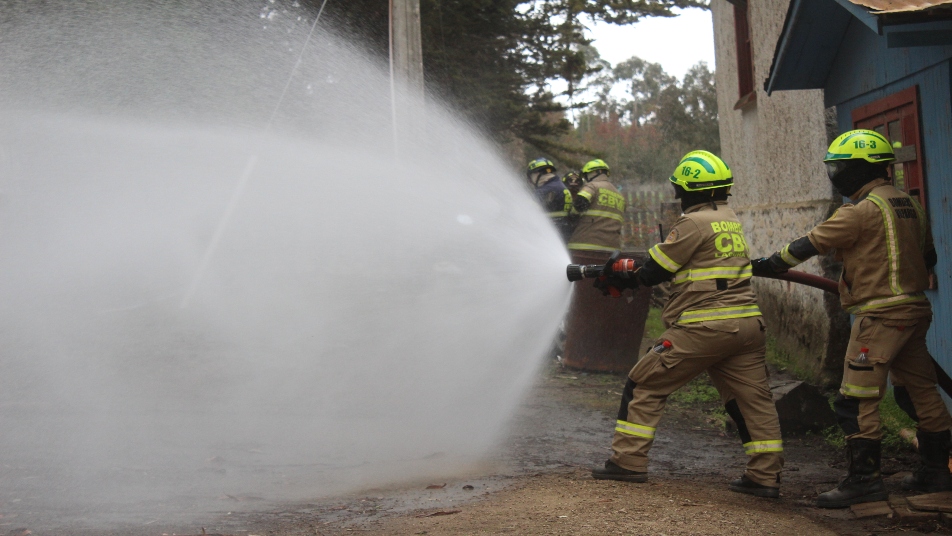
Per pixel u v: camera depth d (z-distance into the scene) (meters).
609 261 5.12
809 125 8.39
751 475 4.82
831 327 7.77
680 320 4.79
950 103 5.45
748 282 4.88
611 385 8.12
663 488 4.80
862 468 4.56
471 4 13.99
